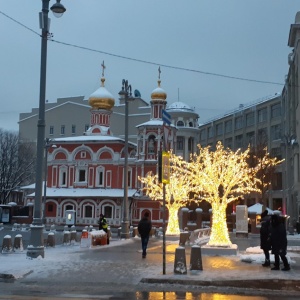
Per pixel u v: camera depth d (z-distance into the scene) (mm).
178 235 34719
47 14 20844
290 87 61469
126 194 34875
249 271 16250
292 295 13086
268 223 17703
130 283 14594
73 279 15281
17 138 87062
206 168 23672
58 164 66062
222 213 22984
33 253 20172
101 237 28922
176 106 92125
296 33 52281
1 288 13883
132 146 68062
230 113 99062
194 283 14312
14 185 81688
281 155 78188
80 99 102750
